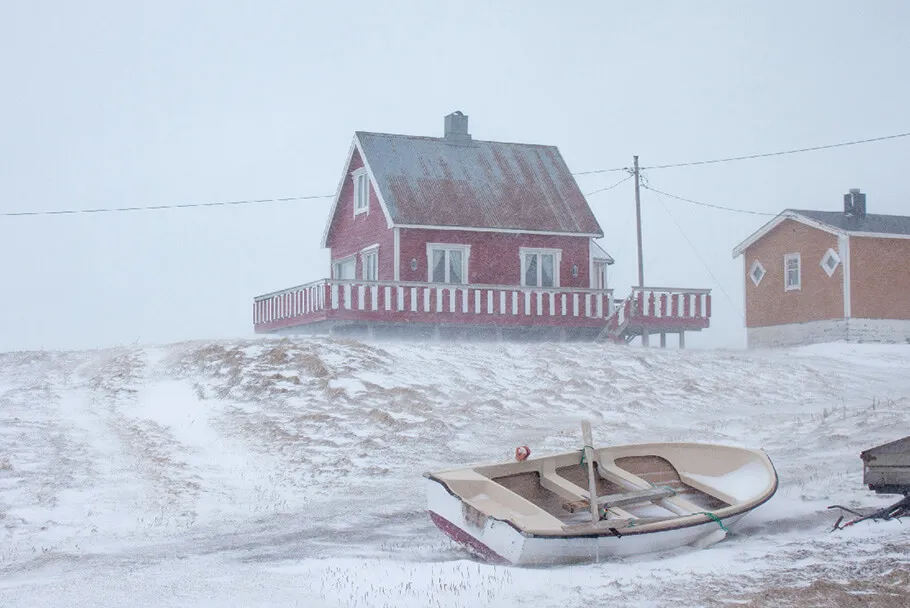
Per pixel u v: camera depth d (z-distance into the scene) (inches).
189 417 869.8
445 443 785.6
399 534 553.0
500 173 1551.4
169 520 601.6
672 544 478.0
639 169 2117.4
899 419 797.9
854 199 1654.8
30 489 656.4
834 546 461.7
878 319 1578.5
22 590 445.7
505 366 1105.4
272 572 464.4
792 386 1076.5
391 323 1333.7
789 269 1683.1
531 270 1481.3
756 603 374.6
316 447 769.6
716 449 569.3
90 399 951.6
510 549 455.8
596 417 899.4
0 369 1139.3
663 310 1448.1
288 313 1441.9
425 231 1421.0
